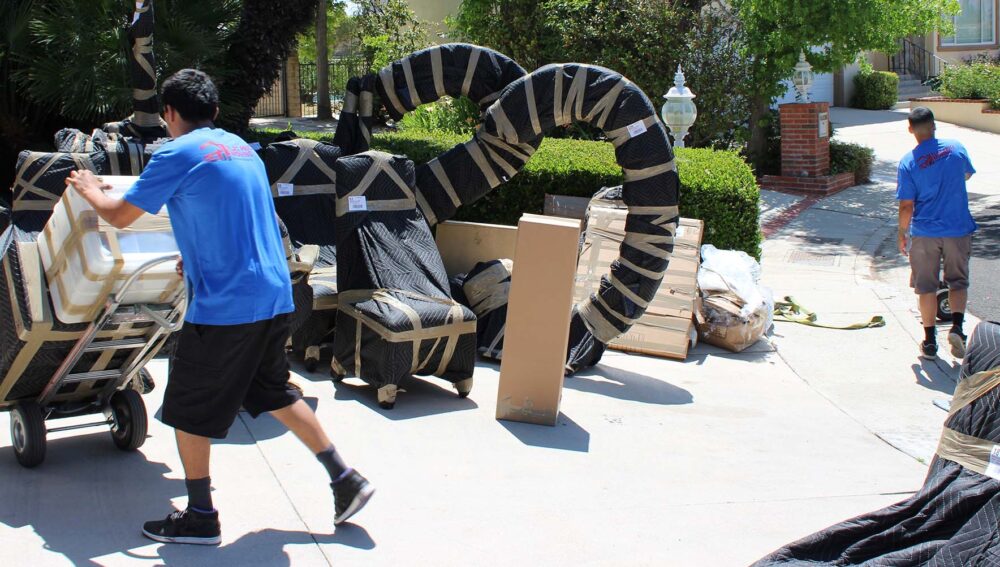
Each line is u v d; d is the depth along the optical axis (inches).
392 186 255.0
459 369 236.7
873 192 629.9
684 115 451.5
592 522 173.5
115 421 189.6
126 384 189.3
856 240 501.0
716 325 307.1
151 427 204.8
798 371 291.6
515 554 159.0
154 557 148.7
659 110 601.6
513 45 615.8
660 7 599.5
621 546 164.4
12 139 427.5
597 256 312.5
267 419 213.2
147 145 237.5
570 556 159.6
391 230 250.2
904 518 145.5
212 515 154.5
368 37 828.6
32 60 390.6
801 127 624.7
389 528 165.2
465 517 171.9
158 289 163.0
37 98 392.8
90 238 154.6
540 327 222.2
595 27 604.4
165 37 394.0
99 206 144.8
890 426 245.0
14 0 395.9
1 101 421.7
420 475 189.8
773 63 624.1
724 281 315.0
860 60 703.1
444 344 231.1
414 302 233.8
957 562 136.2
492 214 368.5
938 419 250.8
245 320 146.9
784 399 262.7
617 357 296.8
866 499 192.2
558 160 373.4
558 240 219.1
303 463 189.8
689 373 283.7
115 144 233.0
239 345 147.3
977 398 143.1
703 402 255.8
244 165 150.4
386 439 208.2
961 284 298.8
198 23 420.5
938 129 886.4
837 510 185.8
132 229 159.5
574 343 276.8
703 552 164.1
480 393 246.8
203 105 151.3
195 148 145.6
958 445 144.3
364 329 232.1
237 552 152.6
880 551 144.3
